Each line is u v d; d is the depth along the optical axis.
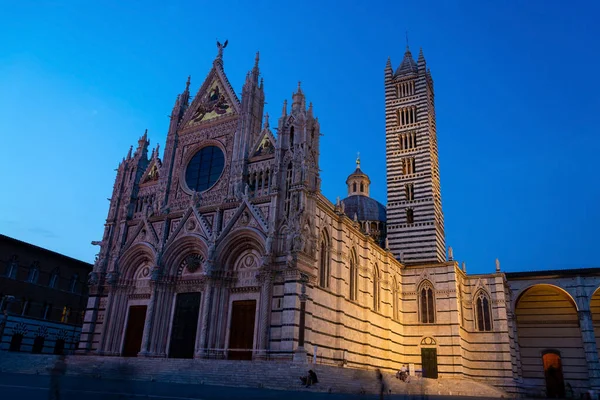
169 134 66.44
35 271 71.31
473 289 73.75
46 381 28.52
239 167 57.22
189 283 55.38
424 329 69.62
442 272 71.00
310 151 52.84
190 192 60.97
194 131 64.75
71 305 76.44
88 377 36.66
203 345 49.81
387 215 81.31
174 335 54.38
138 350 56.66
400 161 84.00
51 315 72.75
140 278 60.16
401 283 73.31
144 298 58.75
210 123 63.41
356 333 57.12
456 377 65.50
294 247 47.34
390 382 48.19
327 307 51.78
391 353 64.88
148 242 59.97
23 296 68.62
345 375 42.22
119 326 58.72
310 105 54.78
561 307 83.12
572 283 76.62
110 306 59.47
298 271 46.91
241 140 58.78
